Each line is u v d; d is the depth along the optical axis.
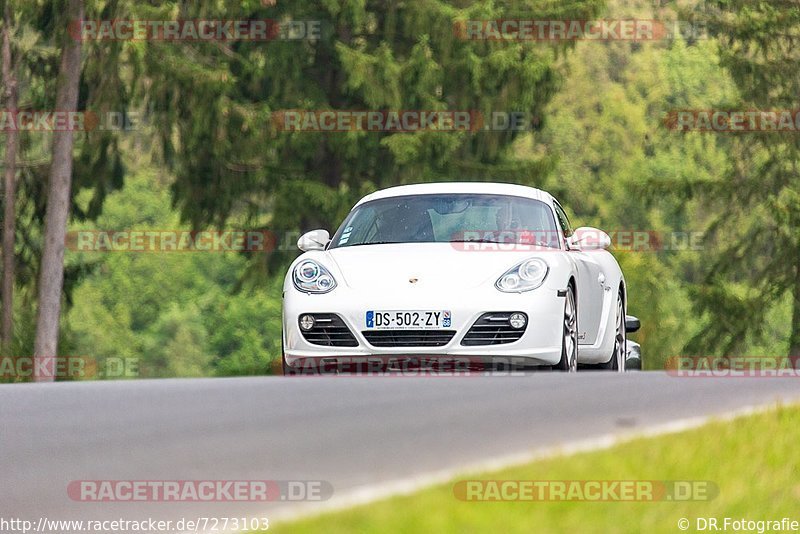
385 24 105.81
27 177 97.12
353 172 106.75
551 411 22.48
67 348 94.38
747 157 115.81
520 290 31.36
